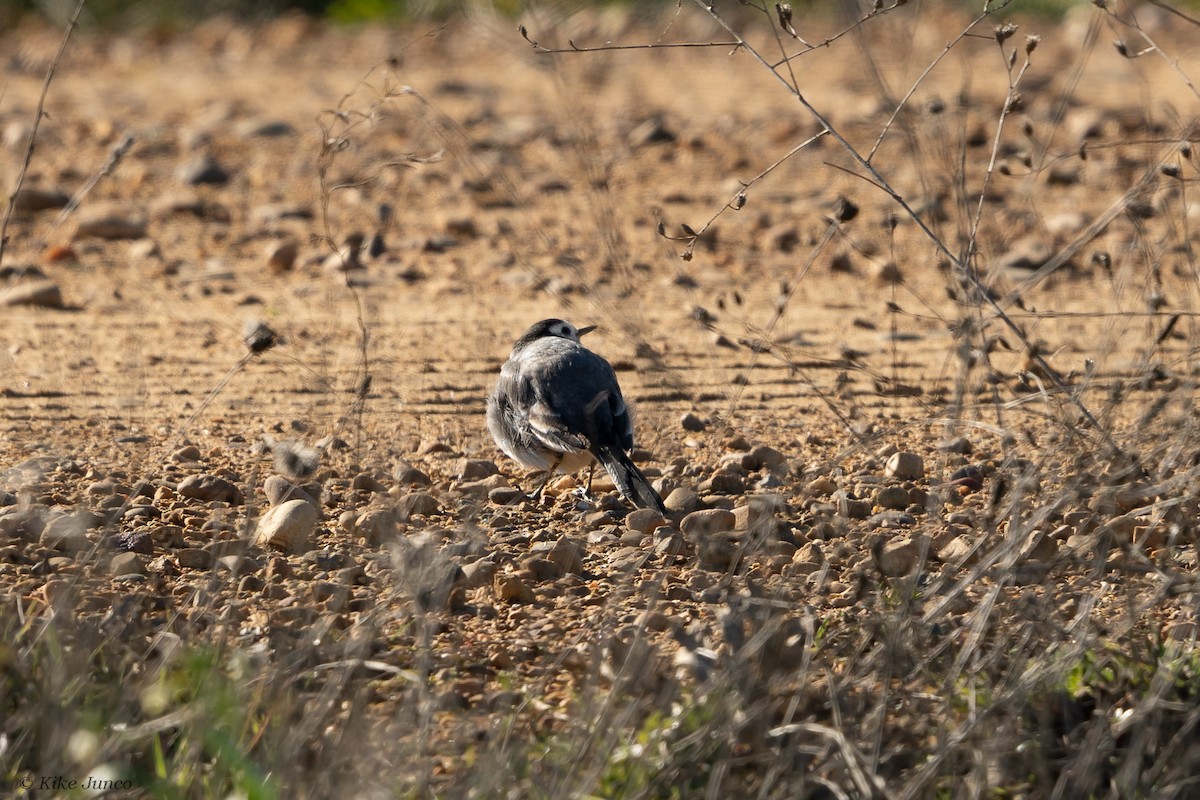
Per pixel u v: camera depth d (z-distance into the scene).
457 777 10.02
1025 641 11.34
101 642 11.51
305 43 59.12
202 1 63.59
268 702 10.77
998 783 10.13
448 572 13.45
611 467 16.19
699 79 49.19
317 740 10.52
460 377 21.58
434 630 12.50
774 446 18.58
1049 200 32.25
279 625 12.38
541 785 9.91
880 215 31.25
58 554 14.43
